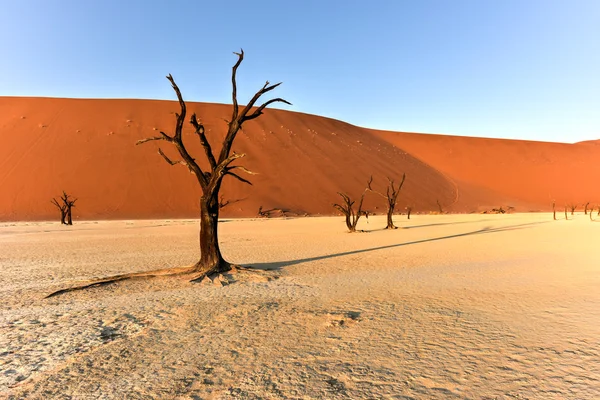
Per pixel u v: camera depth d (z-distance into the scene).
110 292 8.54
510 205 79.44
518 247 15.67
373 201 67.19
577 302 6.54
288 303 7.14
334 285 8.72
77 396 3.65
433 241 18.88
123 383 3.90
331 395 3.44
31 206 52.75
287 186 65.00
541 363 3.99
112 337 5.43
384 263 11.91
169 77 10.85
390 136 113.12
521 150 106.06
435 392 3.42
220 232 27.22
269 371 4.05
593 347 4.41
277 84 10.82
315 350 4.62
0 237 24.47
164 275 10.01
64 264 12.73
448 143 108.81
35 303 7.62
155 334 5.49
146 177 60.69
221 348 4.82
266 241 20.20
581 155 106.94
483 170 96.06
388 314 6.14
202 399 3.48
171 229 31.08
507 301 6.77
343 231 27.42
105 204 54.97
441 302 6.84
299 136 81.62
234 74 10.73
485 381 3.61
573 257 12.39
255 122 81.38
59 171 58.94
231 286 8.93
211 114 80.19
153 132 70.75
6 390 3.84
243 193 60.78
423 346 4.62
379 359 4.26
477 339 4.81
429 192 77.00
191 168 10.72
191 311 6.73
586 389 3.39
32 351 4.96
